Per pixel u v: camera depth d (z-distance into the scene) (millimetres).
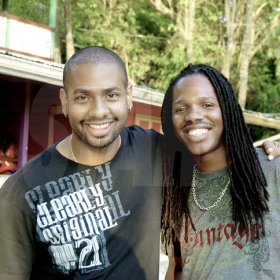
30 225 1801
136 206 1861
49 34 10359
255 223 1790
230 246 1812
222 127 1892
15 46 9672
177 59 19422
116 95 1804
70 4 18047
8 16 9516
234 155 1852
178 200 1951
